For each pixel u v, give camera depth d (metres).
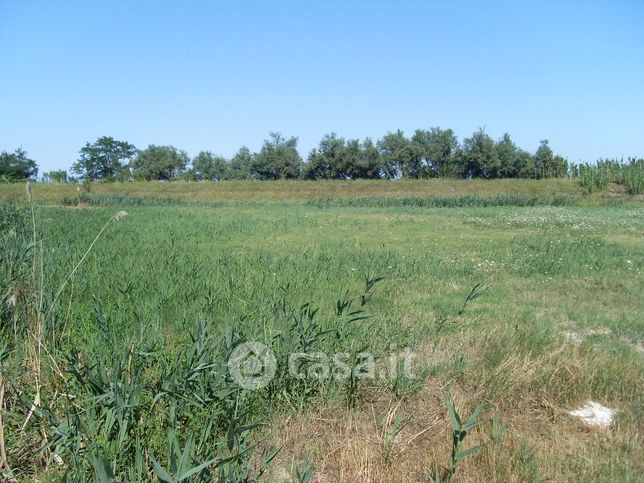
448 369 5.38
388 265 10.47
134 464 3.58
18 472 3.68
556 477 3.78
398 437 4.32
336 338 5.34
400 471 3.85
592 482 3.73
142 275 8.60
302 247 13.50
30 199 6.08
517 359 5.46
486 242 15.02
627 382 5.25
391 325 6.26
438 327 6.49
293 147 63.84
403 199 36.34
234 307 6.98
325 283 8.91
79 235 13.95
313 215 24.78
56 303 5.91
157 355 4.78
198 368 4.05
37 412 4.01
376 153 59.28
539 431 4.52
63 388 4.61
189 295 7.55
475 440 4.22
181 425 3.99
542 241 14.74
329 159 60.09
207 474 3.25
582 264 11.22
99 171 69.19
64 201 35.28
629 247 13.99
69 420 3.84
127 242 13.05
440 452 4.04
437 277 9.86
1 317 5.66
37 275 6.44
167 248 12.23
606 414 4.84
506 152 55.66
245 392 4.31
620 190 38.62
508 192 42.47
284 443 4.12
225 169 66.94
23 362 4.88
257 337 5.10
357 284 9.05
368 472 3.79
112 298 7.39
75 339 5.58
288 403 4.53
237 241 14.88
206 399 4.05
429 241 15.32
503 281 9.75
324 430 4.41
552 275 10.35
